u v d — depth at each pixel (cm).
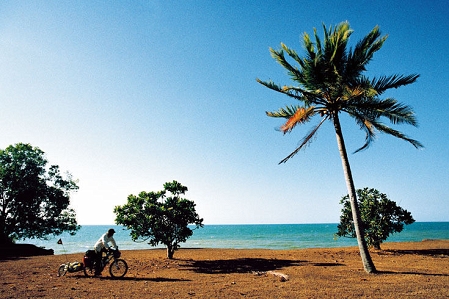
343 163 1201
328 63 1136
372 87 1098
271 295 735
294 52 1257
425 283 865
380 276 1009
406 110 1131
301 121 1206
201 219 1722
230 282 930
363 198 1958
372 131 1326
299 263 1406
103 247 1052
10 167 2670
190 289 813
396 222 1848
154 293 757
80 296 720
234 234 9444
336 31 1136
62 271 1066
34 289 802
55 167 2984
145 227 1605
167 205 1686
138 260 1548
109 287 836
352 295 724
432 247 2116
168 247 1669
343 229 1970
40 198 2800
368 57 1143
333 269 1196
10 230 2669
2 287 829
